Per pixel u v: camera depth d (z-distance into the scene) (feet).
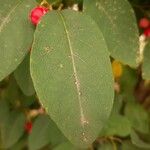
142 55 0.60
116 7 0.53
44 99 0.42
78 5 0.57
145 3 0.70
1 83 0.77
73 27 0.46
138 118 0.76
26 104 0.76
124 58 0.52
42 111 0.75
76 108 0.43
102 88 0.44
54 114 0.43
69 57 0.44
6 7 0.48
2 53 0.46
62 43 0.45
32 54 0.43
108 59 0.44
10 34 0.47
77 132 0.43
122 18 0.53
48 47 0.44
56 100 0.43
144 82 0.84
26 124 0.78
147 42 0.62
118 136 0.71
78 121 0.43
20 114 0.78
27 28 0.47
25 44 0.47
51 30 0.45
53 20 0.46
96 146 0.71
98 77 0.44
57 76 0.43
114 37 0.52
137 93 0.86
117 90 0.75
